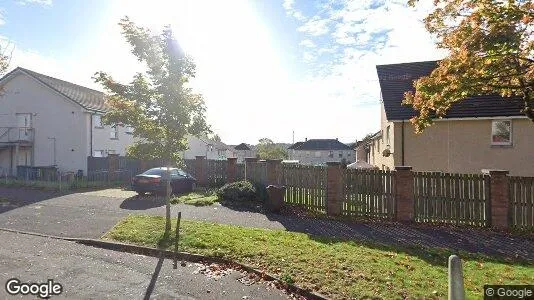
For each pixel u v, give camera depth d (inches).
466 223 431.5
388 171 461.4
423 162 665.0
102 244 328.8
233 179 749.9
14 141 984.9
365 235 386.6
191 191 709.9
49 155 1006.4
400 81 778.8
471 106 642.8
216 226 381.7
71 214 452.8
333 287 224.7
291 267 258.7
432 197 444.1
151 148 368.2
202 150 2048.5
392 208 458.9
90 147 1000.2
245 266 267.4
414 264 278.5
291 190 548.1
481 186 427.5
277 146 2942.9
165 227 363.6
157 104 368.8
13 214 451.5
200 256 289.7
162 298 213.3
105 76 358.6
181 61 369.1
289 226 419.2
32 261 273.6
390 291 217.9
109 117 360.5
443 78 292.0
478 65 272.7
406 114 671.1
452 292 171.0
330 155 3085.6
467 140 642.2
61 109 1000.2
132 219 410.6
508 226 415.5
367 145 1464.1
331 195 488.4
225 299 215.0
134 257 295.0
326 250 304.5
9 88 1041.5
